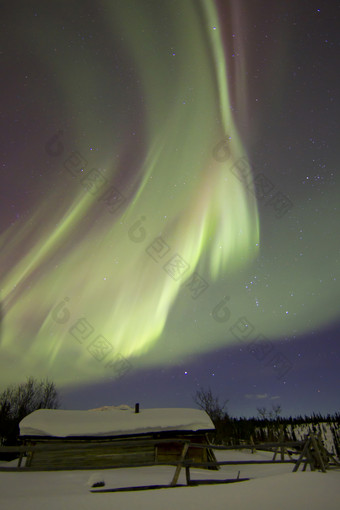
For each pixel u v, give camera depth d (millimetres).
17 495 7301
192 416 14805
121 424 14125
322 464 8625
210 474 11336
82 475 10367
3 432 22266
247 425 31719
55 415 15227
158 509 5457
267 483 7020
